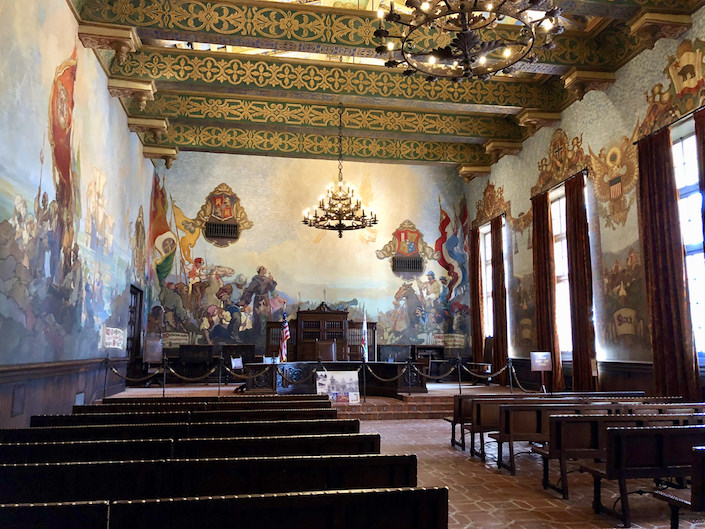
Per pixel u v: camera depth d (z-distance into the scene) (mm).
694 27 10281
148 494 3418
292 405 7719
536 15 11570
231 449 4426
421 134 16109
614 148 12664
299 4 10805
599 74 12414
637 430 5168
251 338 19656
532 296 16562
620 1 9977
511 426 7359
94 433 5352
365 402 13719
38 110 7953
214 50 12695
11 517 2273
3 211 6863
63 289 9203
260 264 20125
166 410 7422
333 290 20547
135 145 15445
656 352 10805
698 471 3898
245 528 2492
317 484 3557
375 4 11039
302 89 13008
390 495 2605
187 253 19641
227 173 20391
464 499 6105
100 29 9977
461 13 6211
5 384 7020
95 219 11195
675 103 10773
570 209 14086
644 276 11398
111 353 12891
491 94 14367
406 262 21125
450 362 20016
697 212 11008
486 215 19891
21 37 7320
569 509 5723
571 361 14805
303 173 20984
